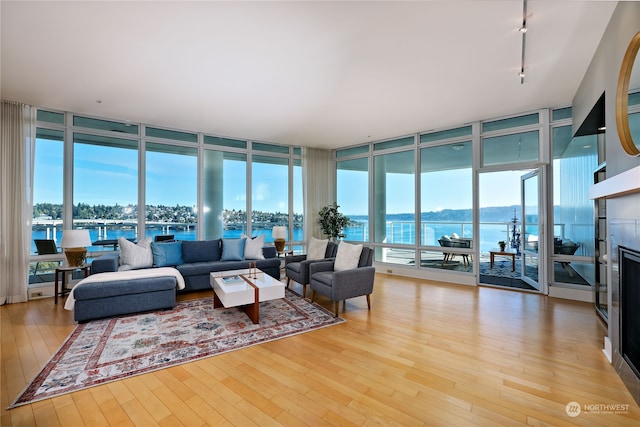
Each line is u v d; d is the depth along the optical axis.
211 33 2.52
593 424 1.65
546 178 4.38
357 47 2.74
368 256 3.84
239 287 3.25
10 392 1.96
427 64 3.05
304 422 1.68
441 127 5.36
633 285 2.00
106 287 3.26
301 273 4.27
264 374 2.19
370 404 1.84
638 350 1.91
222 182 5.97
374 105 4.24
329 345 2.68
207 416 1.73
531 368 2.27
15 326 3.12
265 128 5.43
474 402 1.86
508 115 4.68
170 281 3.64
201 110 4.44
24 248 4.06
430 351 2.55
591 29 2.47
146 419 1.71
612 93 2.34
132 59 2.95
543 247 4.41
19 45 2.68
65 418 1.71
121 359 2.40
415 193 5.81
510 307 3.78
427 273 5.56
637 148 1.92
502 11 2.24
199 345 2.66
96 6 2.17
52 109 4.33
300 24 2.40
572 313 3.54
